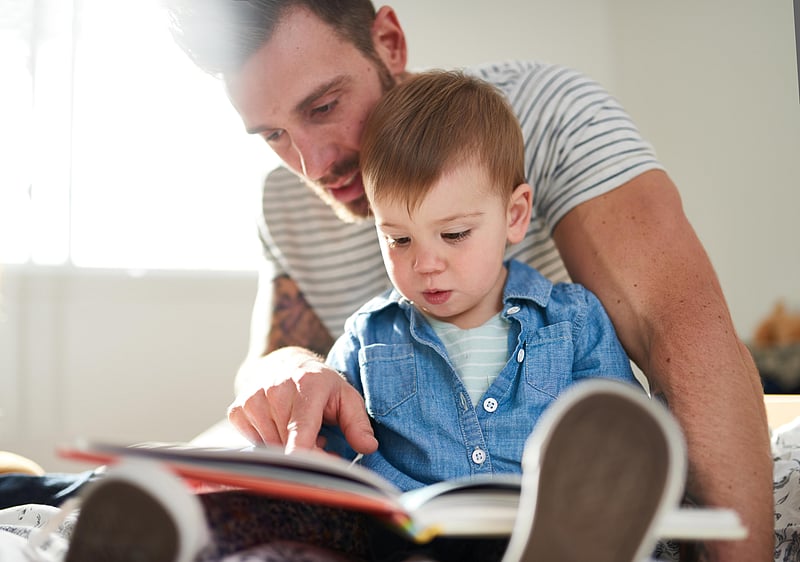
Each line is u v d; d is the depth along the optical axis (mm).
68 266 3232
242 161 3332
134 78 3309
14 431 3189
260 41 1284
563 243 1281
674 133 3314
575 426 571
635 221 1195
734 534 653
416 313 1159
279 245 1704
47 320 3221
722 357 1036
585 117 1318
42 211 3248
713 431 991
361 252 1621
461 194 1077
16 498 1118
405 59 1417
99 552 562
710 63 3246
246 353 3260
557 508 577
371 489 678
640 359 1140
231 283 3268
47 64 3279
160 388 3240
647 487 573
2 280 3199
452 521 632
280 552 666
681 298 1101
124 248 3285
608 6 3385
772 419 1498
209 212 3328
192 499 571
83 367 3225
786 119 3088
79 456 644
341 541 843
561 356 1097
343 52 1303
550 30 3389
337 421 1059
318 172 1358
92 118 3293
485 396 1072
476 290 1101
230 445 1543
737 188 3191
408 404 1102
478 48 3385
